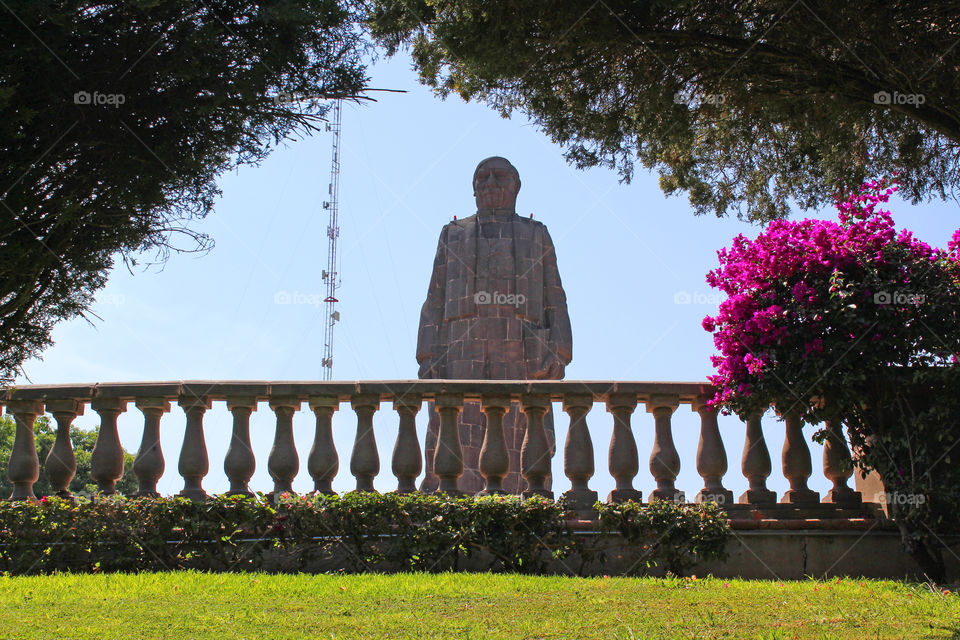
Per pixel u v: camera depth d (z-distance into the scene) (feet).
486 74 35.14
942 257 35.04
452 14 34.12
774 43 34.30
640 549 34.22
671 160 43.96
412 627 24.48
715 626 24.72
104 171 25.96
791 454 37.73
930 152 42.01
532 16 32.68
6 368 27.63
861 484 39.37
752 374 35.68
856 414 35.73
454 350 73.00
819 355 34.50
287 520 34.27
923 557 33.60
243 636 23.61
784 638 23.56
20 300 25.46
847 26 32.37
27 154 24.72
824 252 35.70
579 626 24.71
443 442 37.45
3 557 34.63
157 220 27.94
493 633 23.93
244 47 26.13
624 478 37.35
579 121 37.81
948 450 33.53
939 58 33.68
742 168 44.04
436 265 76.13
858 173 42.39
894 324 34.30
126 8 24.26
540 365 72.18
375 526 34.19
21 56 23.49
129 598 27.45
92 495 35.73
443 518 34.17
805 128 40.40
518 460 62.34
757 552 35.01
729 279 37.55
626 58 36.01
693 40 34.35
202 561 34.12
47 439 98.53
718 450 37.68
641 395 37.99
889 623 25.00
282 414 37.45
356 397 37.58
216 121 26.89
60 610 26.03
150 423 37.50
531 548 33.81
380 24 36.63
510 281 73.41
